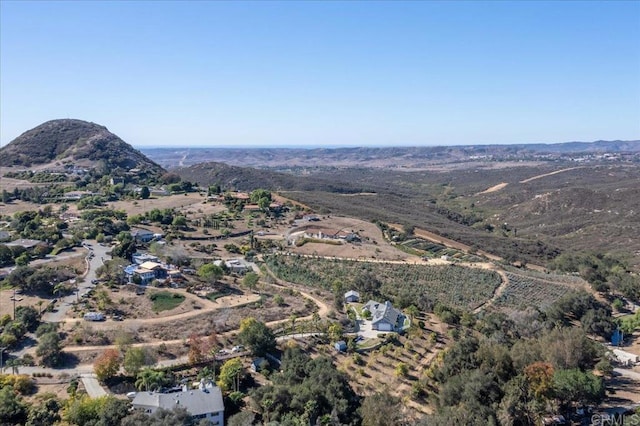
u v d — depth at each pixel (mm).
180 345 91750
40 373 82062
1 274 120062
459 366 83938
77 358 86688
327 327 102500
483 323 112250
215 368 85312
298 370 83125
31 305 104125
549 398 75875
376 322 107250
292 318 105688
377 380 86188
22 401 73875
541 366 77750
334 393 75250
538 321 116688
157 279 120375
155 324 97812
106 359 80688
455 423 67750
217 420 72750
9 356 86812
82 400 71062
